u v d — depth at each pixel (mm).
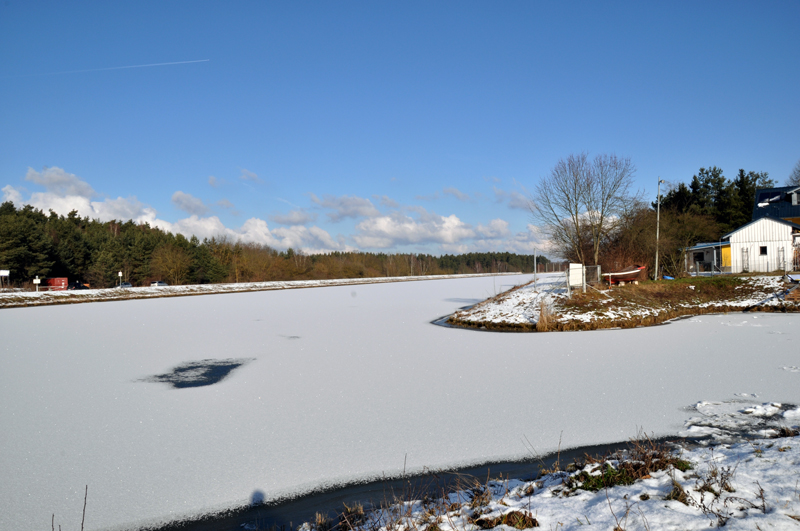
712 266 32875
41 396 10117
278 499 5551
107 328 21422
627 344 14852
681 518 3895
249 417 8523
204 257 67875
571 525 4055
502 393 9594
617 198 31609
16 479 6164
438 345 15727
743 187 47594
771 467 4777
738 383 9547
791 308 22297
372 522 4680
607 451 6434
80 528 5004
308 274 82000
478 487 5418
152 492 5766
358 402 9266
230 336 18422
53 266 57906
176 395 10094
